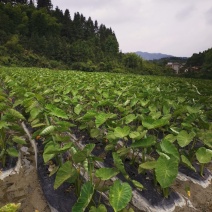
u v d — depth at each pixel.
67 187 2.78
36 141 4.09
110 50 65.31
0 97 4.14
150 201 2.68
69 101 4.65
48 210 2.56
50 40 48.19
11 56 38.41
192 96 6.37
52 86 7.21
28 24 55.47
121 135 2.84
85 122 3.97
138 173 3.04
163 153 2.50
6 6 54.00
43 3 78.38
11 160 3.38
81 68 43.16
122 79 11.08
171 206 2.65
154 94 6.23
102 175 2.20
